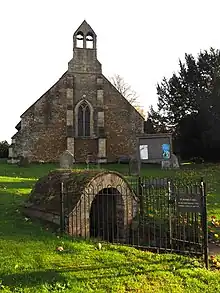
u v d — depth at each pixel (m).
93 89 36.28
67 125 34.84
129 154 36.06
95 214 11.66
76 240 8.70
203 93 32.44
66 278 6.29
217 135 30.52
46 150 34.38
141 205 11.45
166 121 36.22
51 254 7.47
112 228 10.73
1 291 5.60
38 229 9.48
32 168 28.75
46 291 5.74
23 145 33.81
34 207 11.15
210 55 34.00
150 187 12.09
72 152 34.53
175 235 9.99
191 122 33.19
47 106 34.78
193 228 9.83
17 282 5.99
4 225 9.73
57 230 9.46
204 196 7.88
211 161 33.56
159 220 10.84
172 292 6.17
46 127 34.59
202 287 6.50
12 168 28.56
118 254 7.80
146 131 37.94
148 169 26.23
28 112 34.31
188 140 33.75
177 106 34.78
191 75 34.28
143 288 6.22
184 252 8.70
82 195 9.89
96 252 7.82
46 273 6.45
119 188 10.88
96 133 35.78
